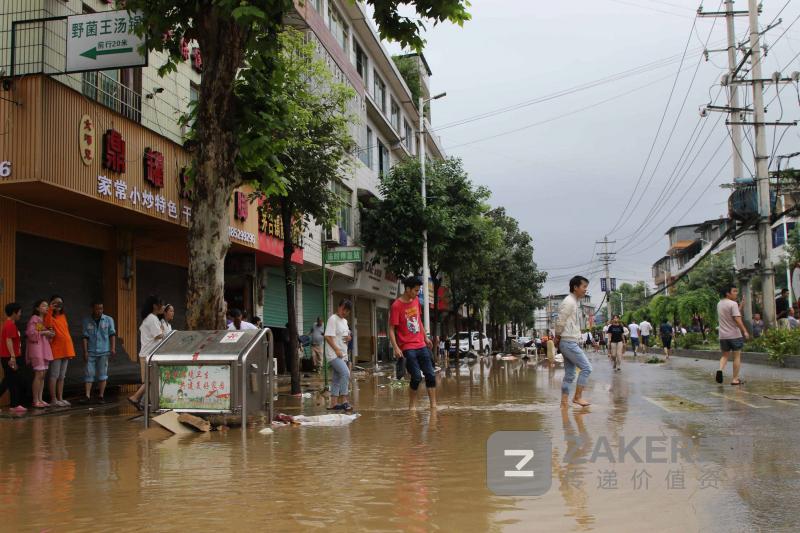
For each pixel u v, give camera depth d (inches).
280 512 152.4
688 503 158.6
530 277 1952.5
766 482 178.5
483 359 1354.6
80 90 481.4
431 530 138.2
